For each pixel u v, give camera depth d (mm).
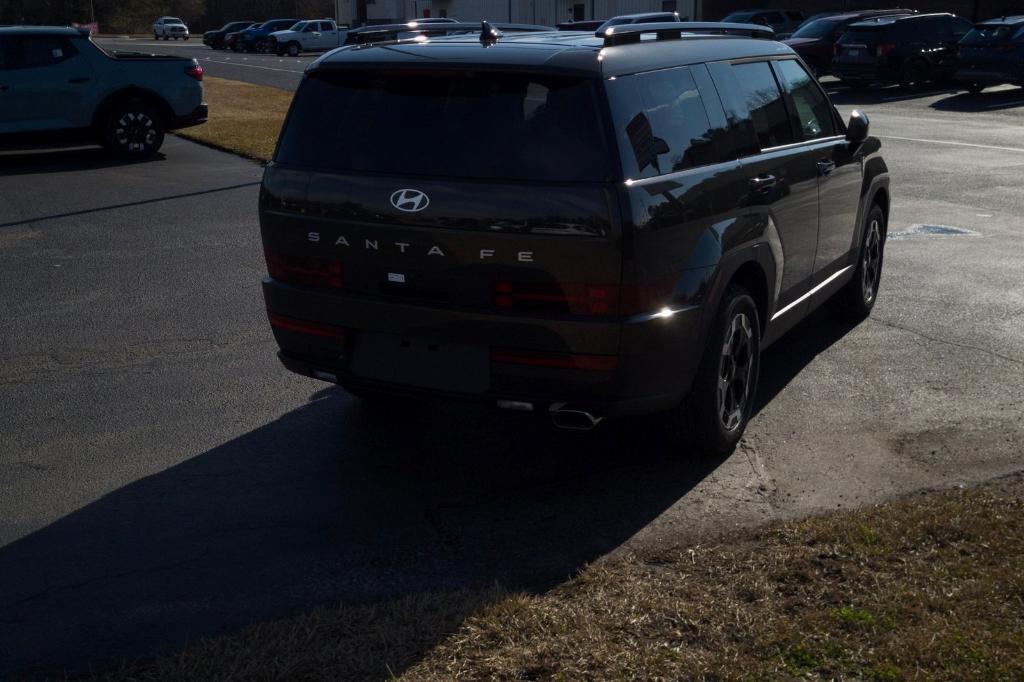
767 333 5520
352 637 3490
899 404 5785
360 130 4695
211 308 8023
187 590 3943
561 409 4367
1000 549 3984
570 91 4309
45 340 7227
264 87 31641
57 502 4734
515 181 4277
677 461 5102
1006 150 16172
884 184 7387
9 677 3363
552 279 4246
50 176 14797
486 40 4703
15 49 15398
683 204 4477
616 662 3295
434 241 4406
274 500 4742
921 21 26531
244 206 12414
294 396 6129
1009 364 6434
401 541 4328
